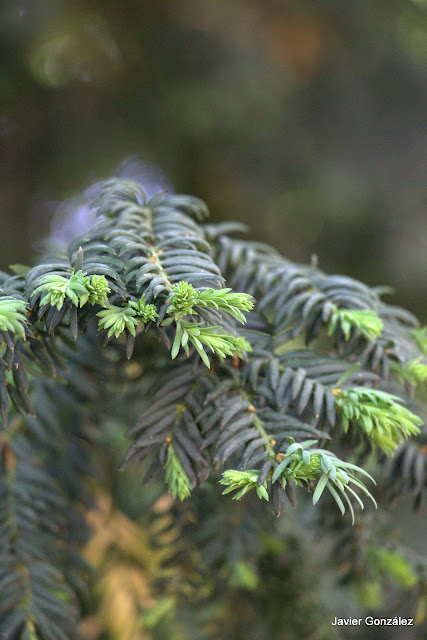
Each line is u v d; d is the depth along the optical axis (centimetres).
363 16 167
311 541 106
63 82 169
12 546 96
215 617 104
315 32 168
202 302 84
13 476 98
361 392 88
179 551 101
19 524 97
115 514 106
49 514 99
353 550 99
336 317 90
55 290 84
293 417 88
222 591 103
